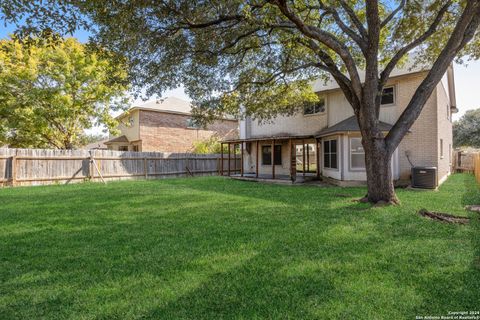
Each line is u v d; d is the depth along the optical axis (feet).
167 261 11.83
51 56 47.62
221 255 12.40
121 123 78.59
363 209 21.34
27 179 41.09
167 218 19.70
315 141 47.78
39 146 57.72
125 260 12.05
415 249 12.61
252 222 18.12
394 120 39.29
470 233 14.88
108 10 18.35
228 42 25.50
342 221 17.84
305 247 13.20
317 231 15.74
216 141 71.41
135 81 25.89
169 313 7.97
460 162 61.41
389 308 8.04
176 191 33.65
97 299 8.83
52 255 12.77
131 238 15.17
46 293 9.29
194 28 23.06
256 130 56.75
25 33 16.55
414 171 33.88
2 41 45.29
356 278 9.88
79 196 30.07
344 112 44.32
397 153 38.40
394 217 18.62
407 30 29.60
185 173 59.36
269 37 27.09
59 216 20.62
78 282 10.03
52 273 10.85
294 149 47.93
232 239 14.66
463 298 8.48
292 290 9.15
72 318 7.84
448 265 10.85
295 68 28.81
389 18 25.90
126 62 24.04
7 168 39.52
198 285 9.62
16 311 8.24
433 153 36.91
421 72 36.37
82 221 19.08
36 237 15.52
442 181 40.29
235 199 27.17
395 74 38.27
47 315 8.02
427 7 27.73
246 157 58.59
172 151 72.49
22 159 40.73
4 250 13.47
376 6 21.88
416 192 30.07
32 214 21.33
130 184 42.34
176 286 9.59
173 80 28.07
